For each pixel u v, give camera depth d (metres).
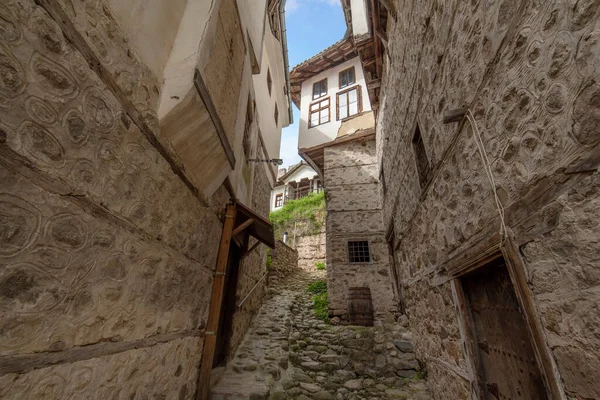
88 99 1.20
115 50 1.38
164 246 1.92
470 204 1.93
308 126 9.04
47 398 1.01
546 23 1.11
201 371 2.59
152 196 1.74
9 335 0.88
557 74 1.06
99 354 1.29
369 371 4.18
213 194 3.03
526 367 1.58
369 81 6.29
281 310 6.70
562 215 1.08
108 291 1.35
